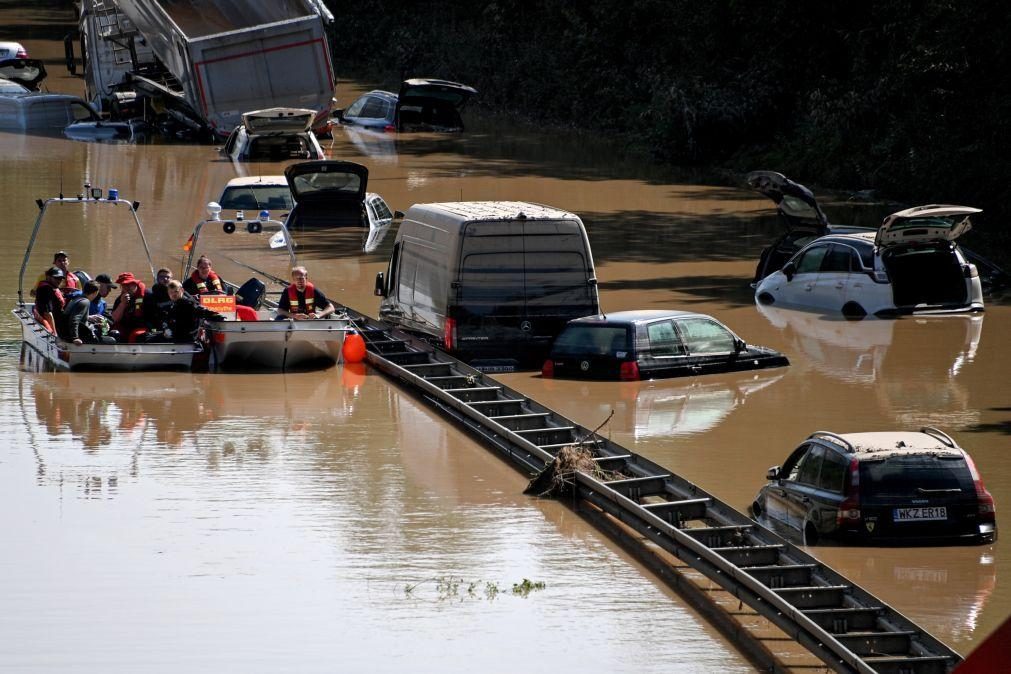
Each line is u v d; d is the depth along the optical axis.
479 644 31.89
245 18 141.25
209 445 49.31
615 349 59.97
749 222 106.56
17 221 99.00
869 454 37.62
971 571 36.25
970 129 109.81
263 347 60.81
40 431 50.62
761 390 58.00
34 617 33.38
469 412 51.53
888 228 71.19
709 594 35.59
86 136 149.00
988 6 104.19
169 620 33.22
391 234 96.69
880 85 123.31
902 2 118.12
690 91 147.88
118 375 60.38
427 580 36.22
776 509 40.44
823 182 130.12
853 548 37.75
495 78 196.25
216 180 118.94
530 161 142.12
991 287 80.56
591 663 30.83
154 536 39.41
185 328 62.41
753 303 76.81
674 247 95.12
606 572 37.16
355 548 38.66
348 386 59.25
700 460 47.41
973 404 55.00
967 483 37.50
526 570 37.12
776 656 31.39
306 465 46.97
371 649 31.52
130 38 152.62
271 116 118.69
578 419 53.03
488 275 60.38
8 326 69.25
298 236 95.00
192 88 133.62
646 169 139.75
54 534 39.50
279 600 34.56
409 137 160.12
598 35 182.38
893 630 30.59
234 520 40.97
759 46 149.38
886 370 61.38
